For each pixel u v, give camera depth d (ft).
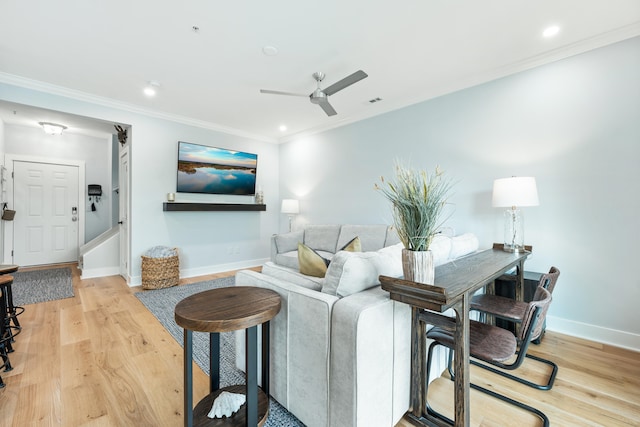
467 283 4.18
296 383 4.46
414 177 4.31
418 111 11.13
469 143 9.74
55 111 10.59
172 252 12.81
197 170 14.44
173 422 4.51
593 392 5.35
